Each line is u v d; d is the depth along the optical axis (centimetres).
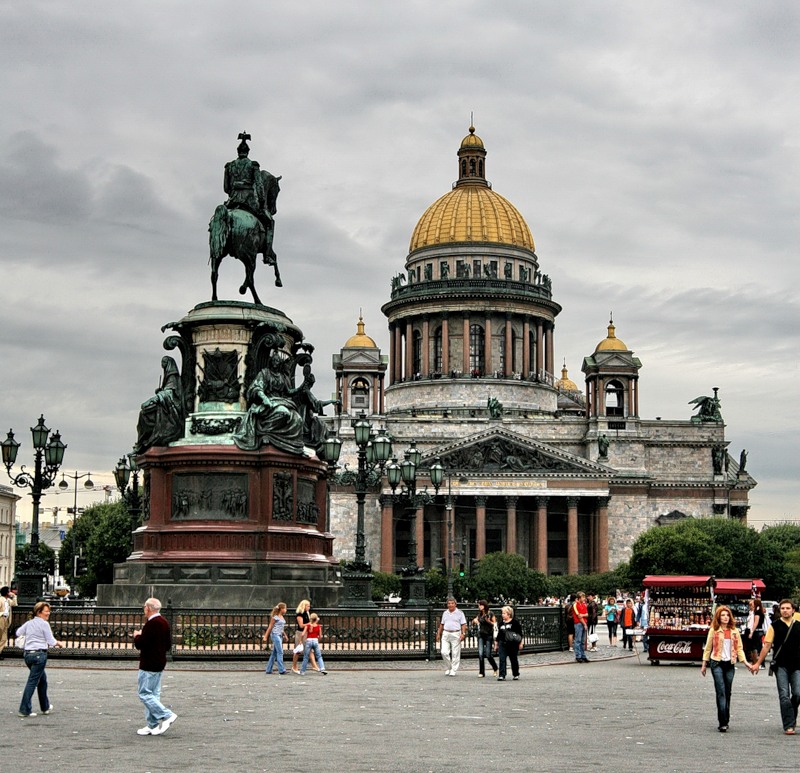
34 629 3189
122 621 5256
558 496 19138
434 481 8150
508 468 19188
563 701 3862
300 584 5666
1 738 2773
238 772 2364
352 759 2545
